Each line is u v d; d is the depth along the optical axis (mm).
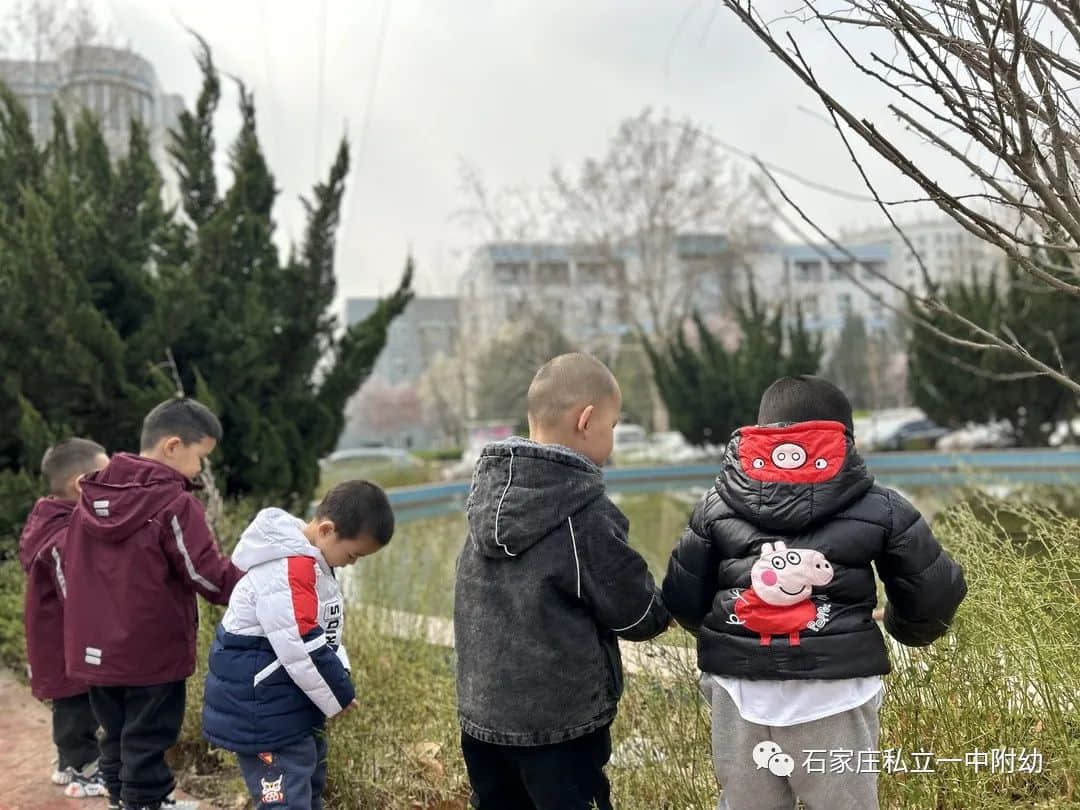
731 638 1814
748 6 1672
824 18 1768
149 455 2799
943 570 1777
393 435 63094
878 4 1739
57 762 3254
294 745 2340
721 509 1890
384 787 2705
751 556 1804
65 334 5152
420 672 3652
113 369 5398
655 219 28750
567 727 1875
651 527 11789
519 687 1871
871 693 1771
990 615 2396
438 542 5941
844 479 1764
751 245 29750
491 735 1908
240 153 7141
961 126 1713
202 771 3186
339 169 7078
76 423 5402
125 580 2607
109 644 2605
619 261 29125
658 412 34594
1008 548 2609
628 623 1903
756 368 21281
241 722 2291
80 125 6781
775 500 1770
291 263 7062
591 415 1994
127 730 2654
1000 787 2273
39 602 3027
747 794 1817
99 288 5840
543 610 1861
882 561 1818
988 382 18891
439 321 55750
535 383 2057
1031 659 2307
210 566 2645
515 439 1969
